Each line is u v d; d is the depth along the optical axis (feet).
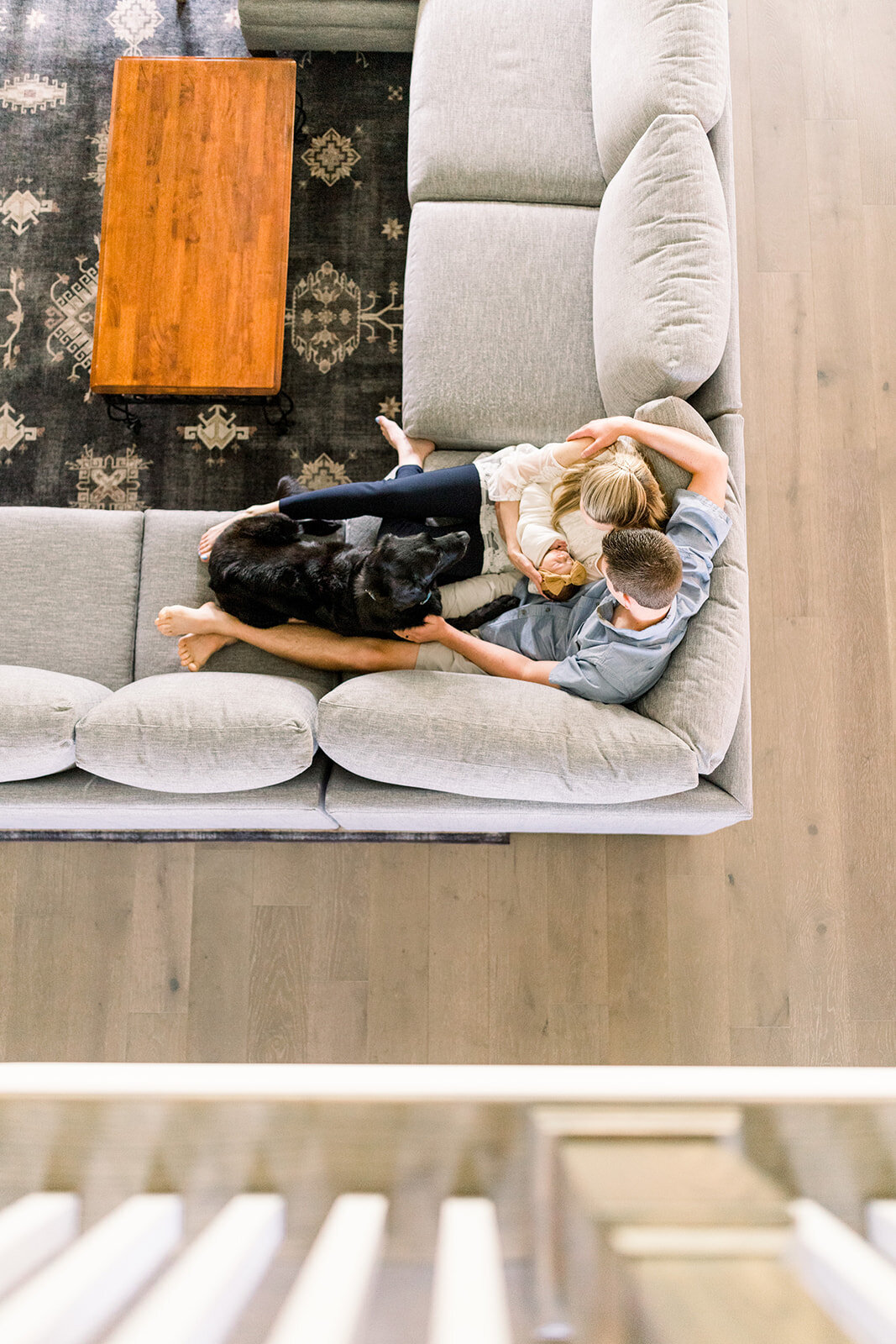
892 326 7.84
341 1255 1.54
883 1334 1.30
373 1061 6.49
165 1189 1.82
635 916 6.76
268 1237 1.69
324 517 5.78
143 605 6.02
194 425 7.62
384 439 7.69
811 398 7.71
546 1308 1.67
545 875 6.79
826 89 8.16
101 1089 1.80
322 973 6.62
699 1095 1.75
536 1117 1.75
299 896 6.72
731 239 5.75
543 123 6.63
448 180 6.61
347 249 7.93
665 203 5.49
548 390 6.28
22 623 5.86
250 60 6.66
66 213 7.90
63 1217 1.76
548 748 4.55
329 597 5.38
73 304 7.77
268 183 6.51
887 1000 6.69
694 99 5.62
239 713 4.66
